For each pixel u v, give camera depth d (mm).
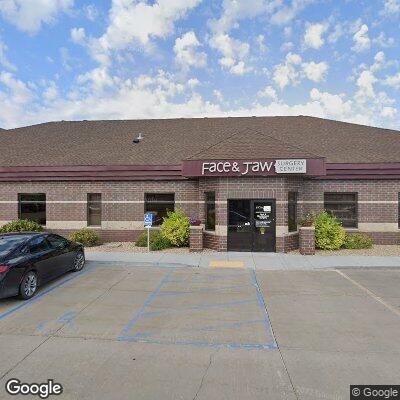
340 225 15070
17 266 7758
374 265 11375
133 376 4578
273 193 13711
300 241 13570
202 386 4328
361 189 15812
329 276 10289
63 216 17266
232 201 14016
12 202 17516
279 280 9789
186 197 16516
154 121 23875
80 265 11070
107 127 23109
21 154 19016
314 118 23141
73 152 18875
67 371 4719
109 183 17000
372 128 20969
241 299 8031
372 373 4660
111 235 16984
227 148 14305
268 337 5871
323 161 13164
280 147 13984
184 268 11344
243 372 4684
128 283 9469
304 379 4500
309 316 6891
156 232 16000
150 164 16672
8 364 4922
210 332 6094
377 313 7059
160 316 6902
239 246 13945
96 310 7258
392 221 15680
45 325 6418
